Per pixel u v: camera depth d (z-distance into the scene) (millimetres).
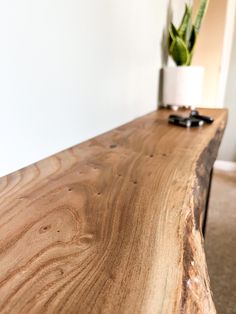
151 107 1380
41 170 550
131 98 1088
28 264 283
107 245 313
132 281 256
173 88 1429
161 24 1369
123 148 711
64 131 673
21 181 496
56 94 622
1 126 487
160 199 429
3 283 257
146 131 914
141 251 301
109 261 285
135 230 344
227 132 2590
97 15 740
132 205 410
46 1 544
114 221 365
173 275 265
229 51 2396
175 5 1610
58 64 612
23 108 530
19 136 530
